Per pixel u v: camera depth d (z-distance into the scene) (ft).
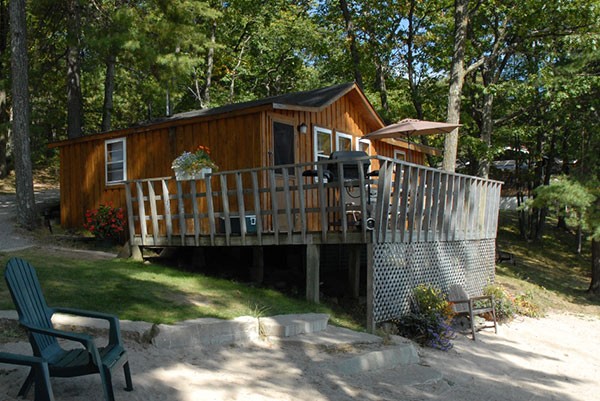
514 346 29.91
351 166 30.83
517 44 59.41
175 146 39.04
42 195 64.54
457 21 51.90
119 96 88.79
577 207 47.11
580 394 22.56
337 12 74.28
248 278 31.91
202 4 47.91
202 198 37.06
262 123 34.30
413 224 28.76
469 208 36.52
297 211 28.07
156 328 18.35
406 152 54.95
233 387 16.03
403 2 68.59
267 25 84.02
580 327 38.83
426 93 70.59
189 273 30.73
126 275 27.94
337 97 38.65
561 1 54.24
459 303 30.99
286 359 19.35
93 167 45.06
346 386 17.72
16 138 41.88
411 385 19.19
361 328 25.62
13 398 13.11
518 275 56.95
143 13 49.08
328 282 34.09
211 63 80.48
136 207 41.73
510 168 114.01
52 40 56.65
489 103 62.08
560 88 52.85
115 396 13.96
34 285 14.01
